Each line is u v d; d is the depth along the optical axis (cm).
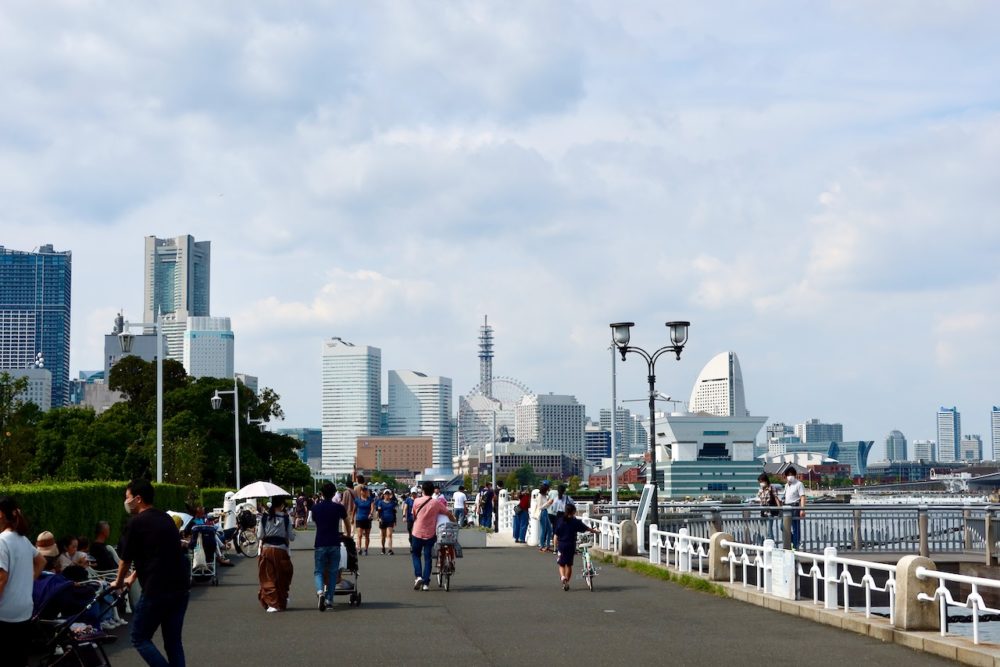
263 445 9981
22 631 1059
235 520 3944
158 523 1179
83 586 1415
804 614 1825
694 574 2441
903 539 3325
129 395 9412
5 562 1038
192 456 7156
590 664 1356
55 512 2405
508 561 3234
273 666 1361
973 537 3272
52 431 7469
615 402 4356
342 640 1589
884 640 1547
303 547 4019
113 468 7281
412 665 1360
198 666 1365
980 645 1363
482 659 1402
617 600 2120
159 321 4400
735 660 1375
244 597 2272
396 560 3344
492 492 5875
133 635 1165
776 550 2025
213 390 8881
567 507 2353
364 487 3641
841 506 3247
